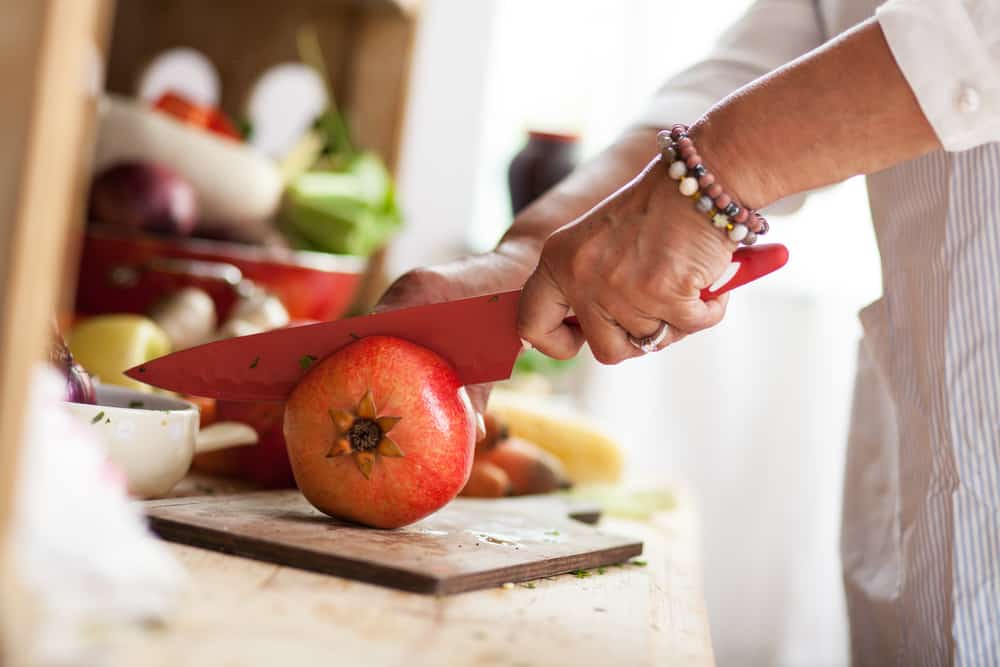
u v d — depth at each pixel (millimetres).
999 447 797
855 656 968
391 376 638
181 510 626
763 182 579
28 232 372
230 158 1323
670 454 2223
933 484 833
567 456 1212
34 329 379
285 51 1709
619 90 2199
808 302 2217
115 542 402
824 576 2199
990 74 543
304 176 1479
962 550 808
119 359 1009
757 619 2232
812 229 2207
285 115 1662
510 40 2219
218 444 809
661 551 834
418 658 427
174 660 372
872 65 557
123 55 1674
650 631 542
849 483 979
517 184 1564
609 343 642
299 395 653
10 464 377
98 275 1232
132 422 662
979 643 804
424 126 2135
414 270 743
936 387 821
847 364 2207
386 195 1563
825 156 570
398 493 637
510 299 658
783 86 570
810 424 2205
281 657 399
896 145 569
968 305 801
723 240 587
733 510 2223
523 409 1219
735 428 2219
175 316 1181
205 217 1342
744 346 2221
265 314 1215
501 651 458
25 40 368
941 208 813
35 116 368
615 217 602
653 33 2191
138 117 1285
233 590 490
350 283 1408
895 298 876
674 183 580
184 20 1702
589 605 583
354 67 1723
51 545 385
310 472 646
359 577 550
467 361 679
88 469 417
